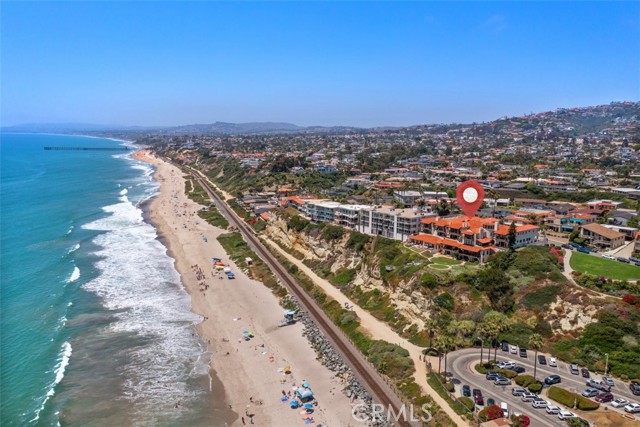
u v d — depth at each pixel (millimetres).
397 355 77375
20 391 72938
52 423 65688
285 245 152500
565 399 62500
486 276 88812
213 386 75875
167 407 70062
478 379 69750
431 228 119312
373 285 107000
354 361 79750
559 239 126938
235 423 66500
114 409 69250
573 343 75812
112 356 84438
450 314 86375
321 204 155000
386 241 117250
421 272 94688
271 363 82625
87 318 99812
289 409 69188
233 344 89875
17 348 85938
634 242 115812
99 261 138375
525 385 67062
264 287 120500
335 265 124688
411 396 67562
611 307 76500
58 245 153250
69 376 77438
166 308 106438
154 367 81188
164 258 144250
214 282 123875
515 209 159000
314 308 103938
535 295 85000
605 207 158750
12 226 177500
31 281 119562
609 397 63062
